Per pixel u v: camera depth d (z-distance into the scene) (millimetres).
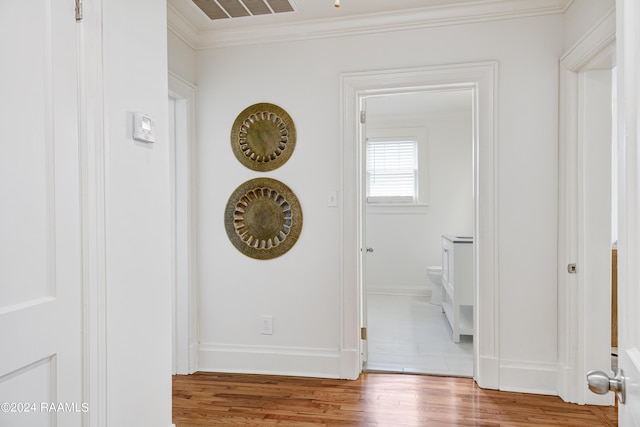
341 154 2717
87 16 1215
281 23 2740
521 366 2500
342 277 2719
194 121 2928
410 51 2633
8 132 980
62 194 1124
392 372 2832
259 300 2879
